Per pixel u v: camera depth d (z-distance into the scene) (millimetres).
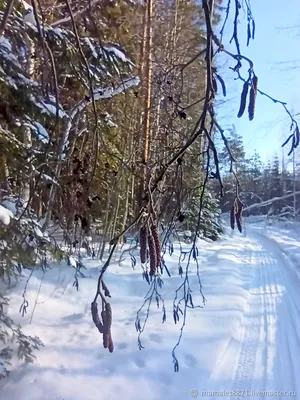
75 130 5230
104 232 9852
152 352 5715
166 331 6504
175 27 7113
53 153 4609
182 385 4898
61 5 5586
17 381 4895
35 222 4992
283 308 8438
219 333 6543
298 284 10969
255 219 44375
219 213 21938
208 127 1939
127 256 10938
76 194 5207
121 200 10344
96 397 4602
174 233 2500
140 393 4703
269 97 1631
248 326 7203
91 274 8867
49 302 7227
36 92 4465
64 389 4746
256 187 41094
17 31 4375
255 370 5367
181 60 4785
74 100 5727
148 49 7066
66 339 6055
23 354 5219
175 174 1896
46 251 5426
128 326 6680
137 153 8297
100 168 6965
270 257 16859
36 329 6246
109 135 6762
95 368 5234
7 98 4512
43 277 7547
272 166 40750
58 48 4516
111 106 7523
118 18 7402
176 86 2984
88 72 2207
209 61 1531
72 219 5672
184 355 5688
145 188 1956
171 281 9719
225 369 5375
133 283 9047
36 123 4598
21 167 4504
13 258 4941
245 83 1543
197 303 8148
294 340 6480
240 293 9328
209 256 14430
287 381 5082
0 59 4285
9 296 6809
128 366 5301
